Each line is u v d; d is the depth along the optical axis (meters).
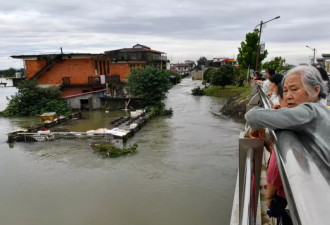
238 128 18.61
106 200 9.55
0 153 14.59
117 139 16.23
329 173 0.98
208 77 57.25
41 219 8.59
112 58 34.81
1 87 74.31
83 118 23.16
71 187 10.56
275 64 37.06
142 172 11.71
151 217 8.52
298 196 0.66
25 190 10.44
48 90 25.84
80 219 8.53
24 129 17.97
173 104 30.62
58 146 15.54
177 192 9.95
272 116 1.15
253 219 0.93
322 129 1.06
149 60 49.38
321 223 0.52
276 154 1.04
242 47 34.84
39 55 27.47
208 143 15.35
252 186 1.11
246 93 24.88
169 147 14.84
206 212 8.66
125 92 33.34
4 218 8.68
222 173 11.37
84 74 27.53
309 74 1.39
